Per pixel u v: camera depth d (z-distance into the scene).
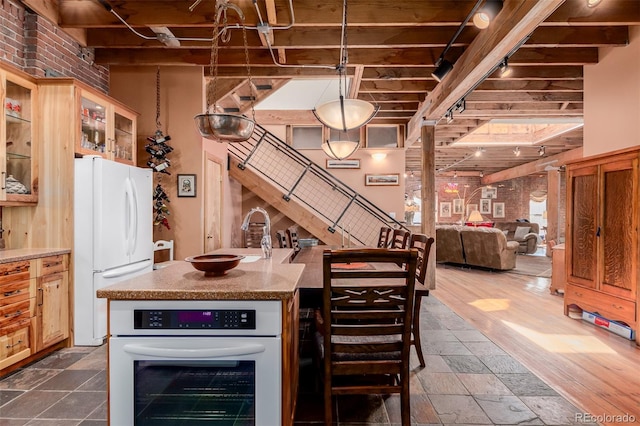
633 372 2.64
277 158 7.16
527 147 8.46
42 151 3.10
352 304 1.79
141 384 1.58
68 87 3.10
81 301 3.11
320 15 3.20
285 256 2.79
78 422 1.99
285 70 4.50
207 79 4.57
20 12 3.18
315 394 2.35
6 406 2.15
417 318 2.71
